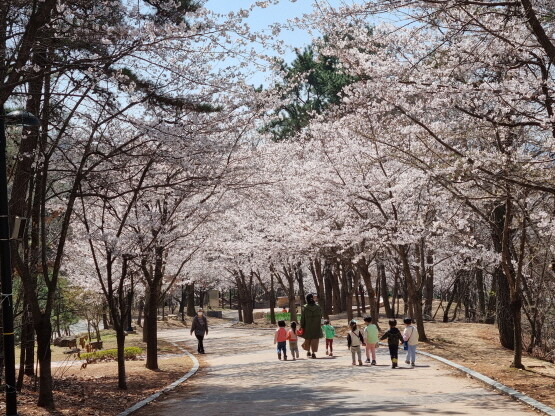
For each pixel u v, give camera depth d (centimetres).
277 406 1274
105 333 5153
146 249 1828
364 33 1401
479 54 1272
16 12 1202
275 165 2488
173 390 1681
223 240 3400
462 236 2444
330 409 1193
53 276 1309
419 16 1181
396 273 4581
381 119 1970
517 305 1795
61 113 1490
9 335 1043
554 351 2406
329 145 2666
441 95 1286
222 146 1523
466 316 4925
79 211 1947
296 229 3006
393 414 1103
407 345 1934
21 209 1609
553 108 1334
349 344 2039
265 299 9744
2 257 1047
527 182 1291
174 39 1286
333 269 4778
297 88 4131
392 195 2608
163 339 4328
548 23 1272
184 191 1656
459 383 1545
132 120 1360
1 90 1115
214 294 8619
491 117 1310
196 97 1495
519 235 2336
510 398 1283
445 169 1405
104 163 1591
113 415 1255
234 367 2236
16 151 1833
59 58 1308
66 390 1630
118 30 1200
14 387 1044
